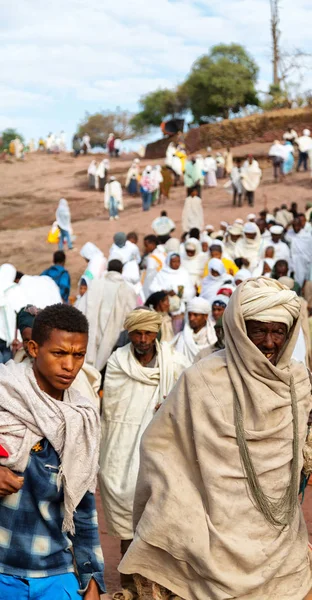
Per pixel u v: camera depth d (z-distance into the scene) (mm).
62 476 3004
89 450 3062
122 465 5391
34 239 28844
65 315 3000
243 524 3539
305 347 7453
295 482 3588
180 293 11148
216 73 49719
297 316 3568
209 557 3523
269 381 3516
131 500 5297
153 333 5469
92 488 3148
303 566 3682
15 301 8219
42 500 3004
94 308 8789
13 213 37031
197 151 44406
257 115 43531
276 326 3514
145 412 5438
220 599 3508
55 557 3078
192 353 7734
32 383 2998
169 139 48875
